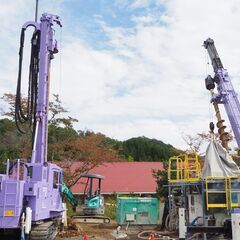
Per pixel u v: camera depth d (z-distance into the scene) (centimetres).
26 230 1196
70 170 3155
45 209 1368
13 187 1216
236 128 1831
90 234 1867
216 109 1922
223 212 1584
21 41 1530
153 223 2180
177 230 1900
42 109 1505
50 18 1572
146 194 4066
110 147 3612
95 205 2547
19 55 1514
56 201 1571
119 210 2197
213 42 2028
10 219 1202
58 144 3175
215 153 1666
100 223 2434
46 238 1284
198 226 1566
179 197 1933
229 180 1576
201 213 1662
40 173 1349
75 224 2017
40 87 1520
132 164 4669
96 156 3216
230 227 1524
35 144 1460
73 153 3222
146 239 1697
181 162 1917
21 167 1349
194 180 1703
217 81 1955
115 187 4116
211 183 1605
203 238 1536
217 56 1986
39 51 1545
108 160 3316
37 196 1268
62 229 1853
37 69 1535
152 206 2202
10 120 3356
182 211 1684
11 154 2941
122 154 6231
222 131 1881
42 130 1492
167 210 2103
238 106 1870
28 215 1205
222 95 1903
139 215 2183
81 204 2905
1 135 3116
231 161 1652
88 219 2478
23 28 1544
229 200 1556
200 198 1683
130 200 2202
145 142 6812
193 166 1995
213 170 1627
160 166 4647
